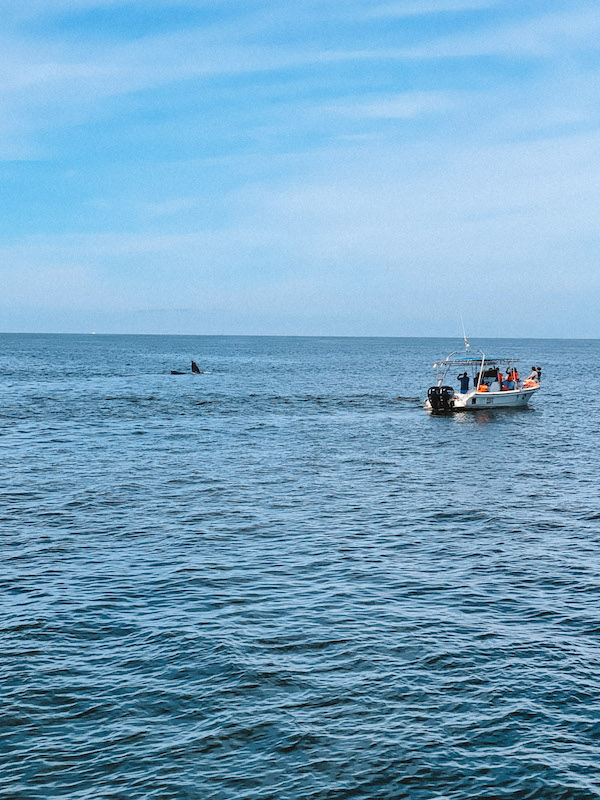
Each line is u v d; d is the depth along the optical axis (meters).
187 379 83.38
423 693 11.70
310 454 33.62
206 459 32.03
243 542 19.59
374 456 33.12
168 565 17.62
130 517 22.03
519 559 18.23
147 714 11.04
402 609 15.03
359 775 9.71
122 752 10.12
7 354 153.62
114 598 15.48
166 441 37.12
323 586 16.31
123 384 74.69
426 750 10.26
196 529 20.81
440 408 48.94
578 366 125.44
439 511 23.02
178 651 13.00
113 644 13.29
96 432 39.88
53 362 120.88
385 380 84.44
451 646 13.31
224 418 47.25
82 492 25.14
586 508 23.30
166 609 14.92
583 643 13.47
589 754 10.19
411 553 18.73
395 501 24.34
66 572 17.03
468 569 17.48
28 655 12.80
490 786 9.53
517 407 51.81
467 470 29.70
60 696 11.48
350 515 22.52
